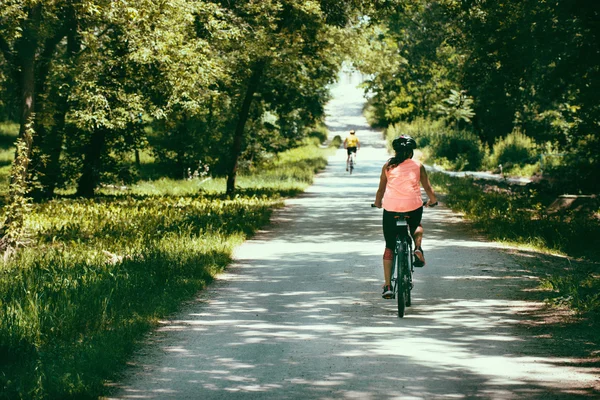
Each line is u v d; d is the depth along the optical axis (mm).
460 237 16344
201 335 7777
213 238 14773
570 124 30812
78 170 30625
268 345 7336
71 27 20891
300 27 27469
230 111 40938
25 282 10117
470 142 55000
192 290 10188
